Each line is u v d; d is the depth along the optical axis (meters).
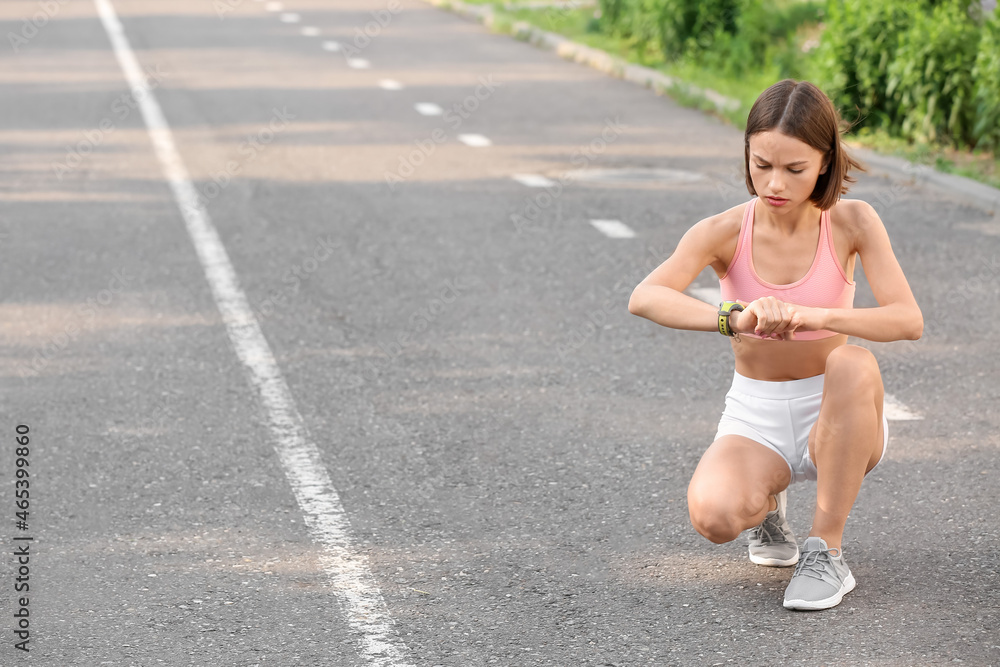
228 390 8.13
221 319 9.63
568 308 9.85
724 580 5.56
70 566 5.81
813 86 4.82
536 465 6.89
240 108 19.75
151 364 8.64
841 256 5.16
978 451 6.91
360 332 9.30
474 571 5.70
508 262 11.22
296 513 6.35
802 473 5.40
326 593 5.52
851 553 5.77
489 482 6.68
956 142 15.55
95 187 14.49
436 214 13.09
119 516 6.34
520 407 7.77
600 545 5.94
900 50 15.62
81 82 22.53
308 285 10.55
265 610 5.38
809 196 4.95
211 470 6.89
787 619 5.20
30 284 10.68
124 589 5.59
